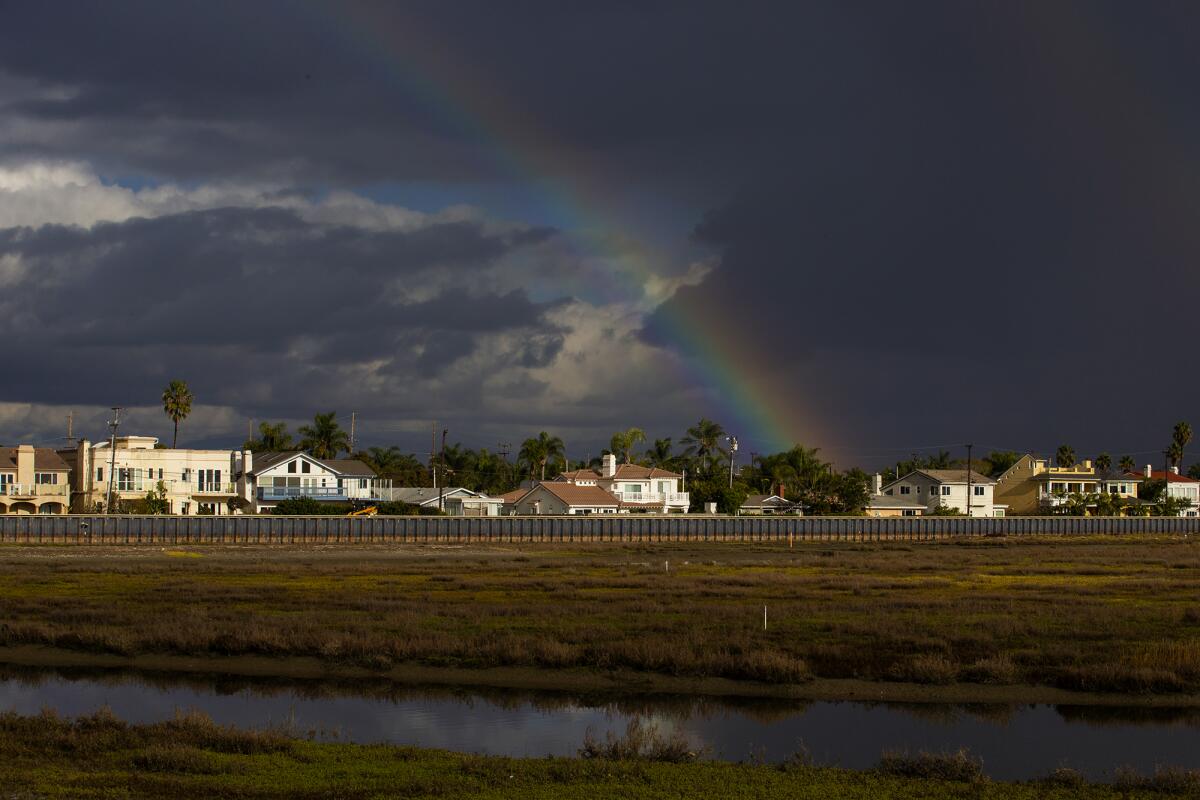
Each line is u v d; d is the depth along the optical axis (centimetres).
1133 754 3453
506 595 6838
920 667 4331
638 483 18138
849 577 8450
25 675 4550
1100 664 4434
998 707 4069
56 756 3022
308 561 10044
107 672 4606
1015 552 12450
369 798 2695
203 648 4844
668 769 3002
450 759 3103
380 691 4281
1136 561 10750
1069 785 2917
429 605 6097
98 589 7006
